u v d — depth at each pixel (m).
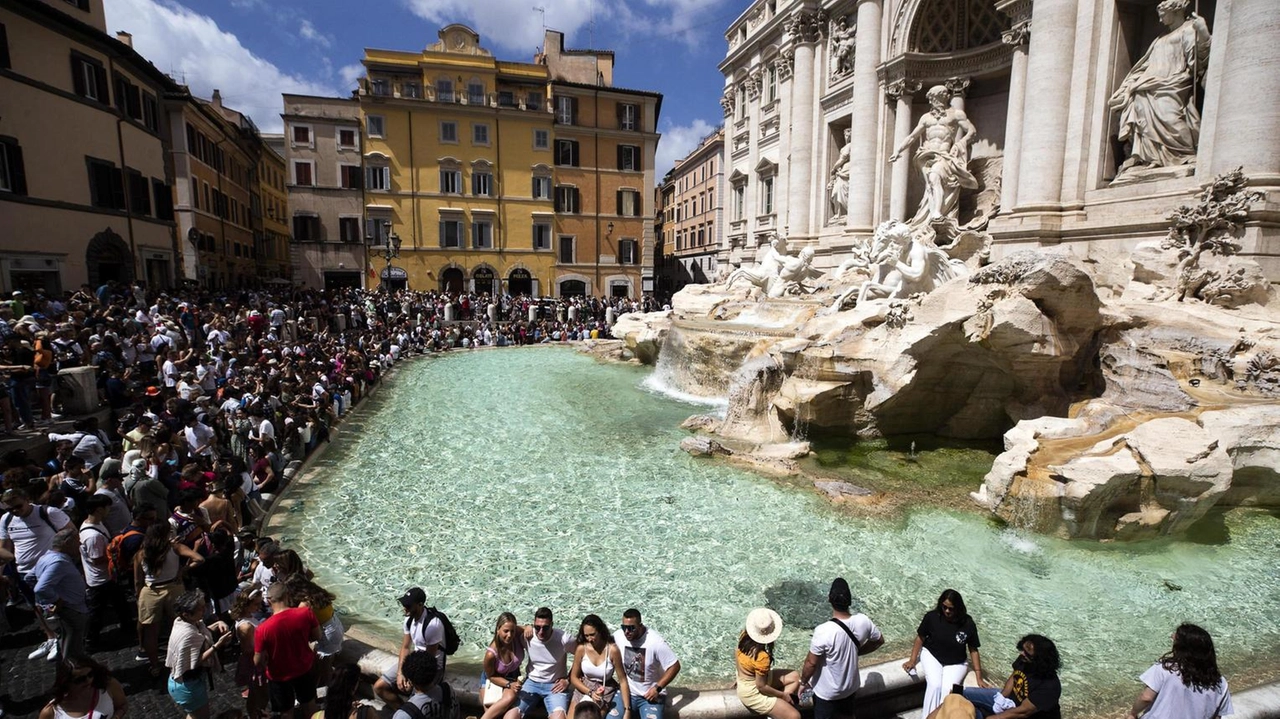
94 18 30.47
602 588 9.79
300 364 20.69
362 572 10.27
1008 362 14.72
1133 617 8.99
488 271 58.12
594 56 63.16
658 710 6.43
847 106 33.53
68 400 14.41
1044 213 21.72
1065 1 21.05
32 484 7.74
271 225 65.50
